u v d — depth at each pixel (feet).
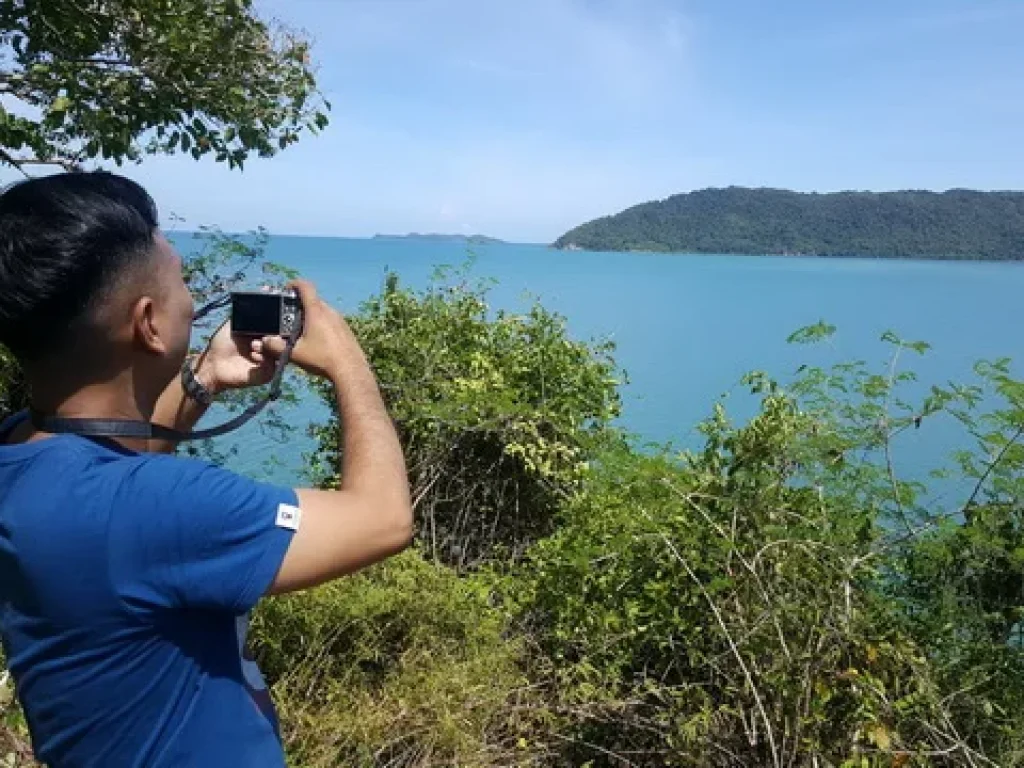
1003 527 10.18
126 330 3.75
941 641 9.87
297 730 9.64
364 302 20.03
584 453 16.71
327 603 10.78
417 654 11.00
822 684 9.14
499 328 19.17
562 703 10.89
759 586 9.56
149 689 3.62
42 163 15.38
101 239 3.61
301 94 17.10
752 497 10.14
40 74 14.85
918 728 9.45
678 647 10.90
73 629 3.51
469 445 17.01
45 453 3.64
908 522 10.32
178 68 15.83
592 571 11.43
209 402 4.92
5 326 3.62
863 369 14.57
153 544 3.49
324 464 18.48
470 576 14.05
